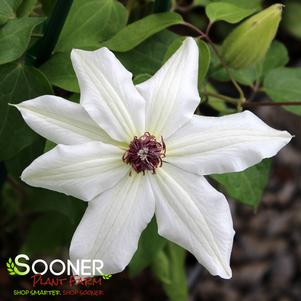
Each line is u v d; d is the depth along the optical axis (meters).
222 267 0.33
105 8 0.41
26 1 0.40
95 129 0.34
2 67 0.38
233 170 0.34
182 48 0.35
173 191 0.34
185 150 0.34
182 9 0.52
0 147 0.38
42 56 0.39
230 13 0.42
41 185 0.33
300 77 0.47
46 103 0.33
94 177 0.33
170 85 0.35
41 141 0.40
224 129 0.34
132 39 0.40
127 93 0.34
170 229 0.34
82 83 0.33
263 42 0.43
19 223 0.66
